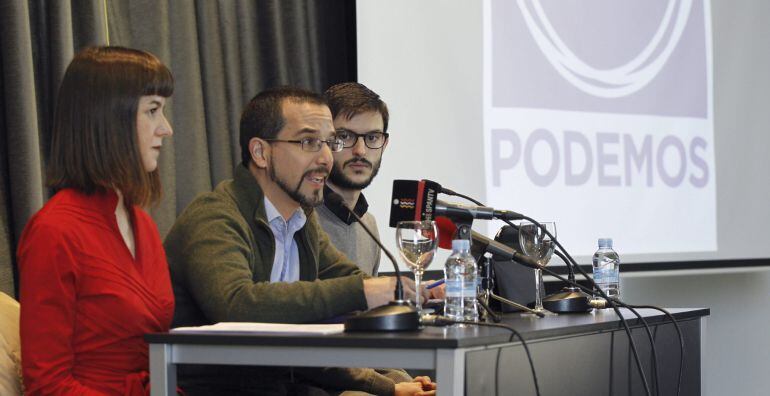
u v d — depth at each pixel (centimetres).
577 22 575
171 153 439
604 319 288
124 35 433
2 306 279
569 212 562
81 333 258
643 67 602
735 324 680
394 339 212
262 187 315
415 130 502
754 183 644
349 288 262
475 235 308
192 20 457
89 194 264
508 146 538
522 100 547
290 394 310
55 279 251
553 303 318
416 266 266
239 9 482
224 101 474
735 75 644
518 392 235
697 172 618
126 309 261
